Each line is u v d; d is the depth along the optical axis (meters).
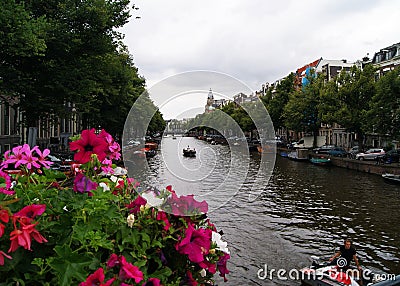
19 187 2.48
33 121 19.50
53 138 32.69
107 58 22.59
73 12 16.73
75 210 2.29
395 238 13.23
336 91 37.44
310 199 20.39
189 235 2.34
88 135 2.60
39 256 2.07
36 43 13.71
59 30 16.31
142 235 2.35
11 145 27.44
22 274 2.03
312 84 47.94
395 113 28.47
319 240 12.94
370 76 36.16
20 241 1.78
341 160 36.66
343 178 28.88
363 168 32.50
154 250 2.48
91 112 26.23
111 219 2.32
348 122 35.34
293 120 48.50
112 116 28.48
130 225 2.33
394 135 29.22
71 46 17.19
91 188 2.45
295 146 54.34
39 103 17.52
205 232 2.56
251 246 12.13
